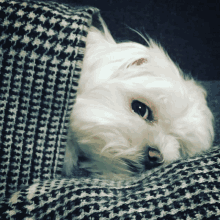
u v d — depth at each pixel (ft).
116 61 1.02
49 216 0.72
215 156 0.78
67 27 0.85
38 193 0.75
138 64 1.04
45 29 0.85
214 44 1.88
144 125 0.99
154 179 0.78
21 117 0.85
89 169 1.02
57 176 0.88
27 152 0.86
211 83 1.72
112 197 0.75
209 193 0.72
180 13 1.88
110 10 1.73
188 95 1.10
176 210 0.71
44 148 0.87
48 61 0.85
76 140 0.99
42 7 0.85
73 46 0.86
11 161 0.85
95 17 1.11
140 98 0.99
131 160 0.99
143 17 1.78
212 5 1.95
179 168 0.78
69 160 0.99
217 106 1.50
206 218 0.67
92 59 1.01
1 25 0.83
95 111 0.97
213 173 0.74
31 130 0.86
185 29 1.86
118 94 0.99
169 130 1.04
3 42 0.83
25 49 0.84
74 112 0.97
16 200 0.74
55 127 0.87
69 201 0.73
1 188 0.85
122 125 0.97
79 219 0.71
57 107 0.87
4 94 0.84
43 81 0.85
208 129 1.12
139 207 0.72
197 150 1.07
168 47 1.78
